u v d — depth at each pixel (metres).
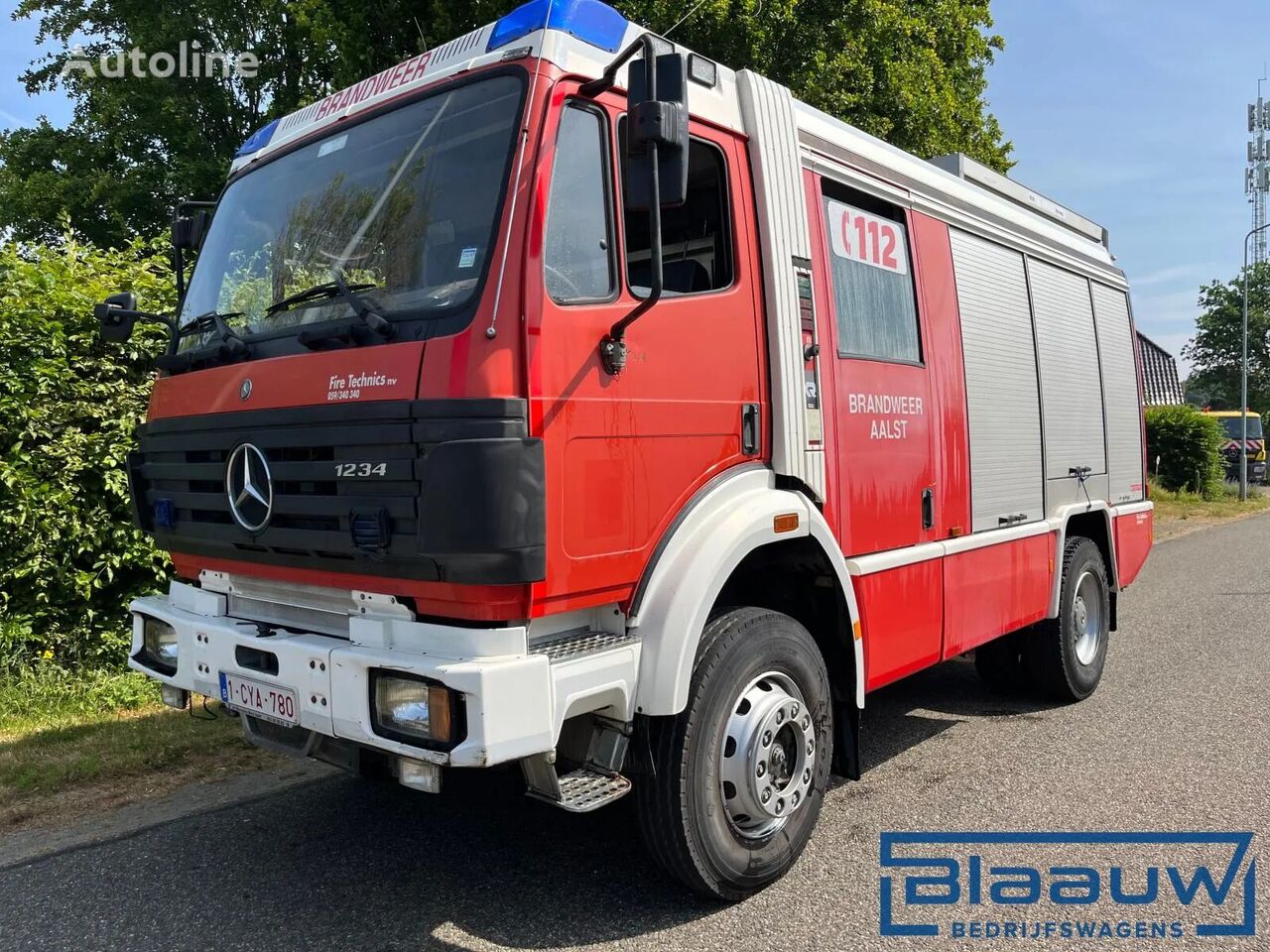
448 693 2.71
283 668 3.10
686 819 3.28
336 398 3.01
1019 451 5.71
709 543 3.34
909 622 4.50
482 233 2.92
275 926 3.37
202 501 3.56
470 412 2.72
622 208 3.22
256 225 3.80
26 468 5.84
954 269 5.23
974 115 15.53
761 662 3.53
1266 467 34.16
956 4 14.85
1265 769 4.90
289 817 4.34
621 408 3.12
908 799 4.57
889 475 4.47
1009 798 4.56
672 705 3.13
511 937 3.29
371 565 2.98
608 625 3.23
